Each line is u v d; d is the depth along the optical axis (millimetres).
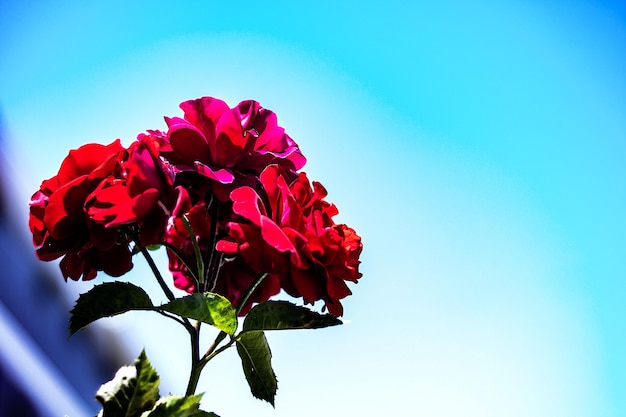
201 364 527
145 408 507
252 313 530
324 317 529
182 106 555
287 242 501
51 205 524
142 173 512
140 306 525
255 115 578
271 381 554
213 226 543
